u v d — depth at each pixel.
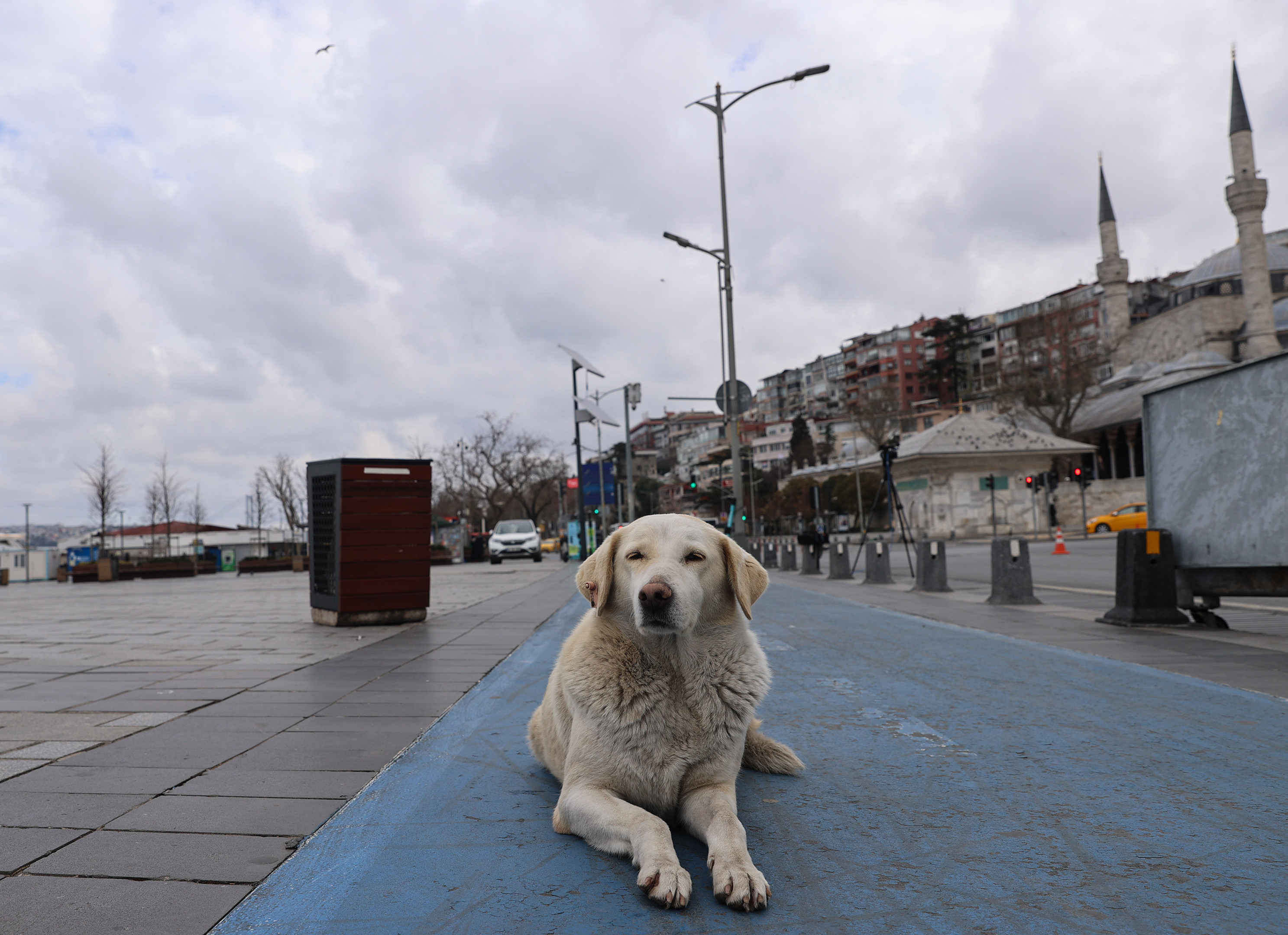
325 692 5.57
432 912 2.31
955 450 49.78
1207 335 78.00
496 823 3.04
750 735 3.77
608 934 2.18
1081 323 64.12
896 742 4.29
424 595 9.87
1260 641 7.62
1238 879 2.54
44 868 2.60
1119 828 3.00
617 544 2.97
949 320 121.94
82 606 15.33
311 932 2.19
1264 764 3.83
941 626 9.38
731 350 26.61
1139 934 2.18
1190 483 8.54
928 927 2.22
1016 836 2.93
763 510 75.00
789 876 2.58
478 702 5.24
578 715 2.89
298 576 33.69
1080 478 45.75
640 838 2.44
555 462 76.81
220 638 8.62
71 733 4.39
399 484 9.79
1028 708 5.05
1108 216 86.19
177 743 4.19
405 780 3.55
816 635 8.60
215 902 2.37
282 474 80.62
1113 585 15.87
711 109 26.91
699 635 2.85
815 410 162.38
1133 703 5.16
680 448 180.25
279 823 3.03
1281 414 7.41
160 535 69.25
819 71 25.22
